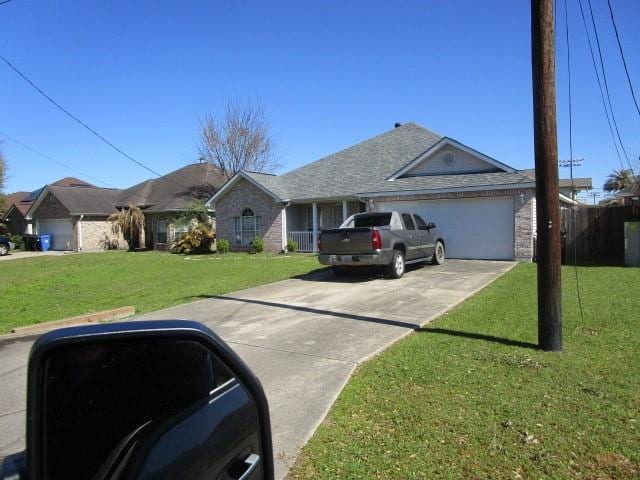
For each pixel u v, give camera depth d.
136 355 1.88
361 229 13.12
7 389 5.89
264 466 2.29
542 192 6.45
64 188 38.72
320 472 3.74
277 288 12.63
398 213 14.49
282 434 4.40
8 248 34.53
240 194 26.19
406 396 5.08
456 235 18.23
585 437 4.09
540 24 6.36
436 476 3.62
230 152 37.69
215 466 1.98
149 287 14.28
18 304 12.16
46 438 1.62
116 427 1.78
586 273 13.55
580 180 25.55
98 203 38.06
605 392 4.99
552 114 6.40
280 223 24.73
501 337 7.16
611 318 8.12
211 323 8.88
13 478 1.55
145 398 1.87
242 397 2.21
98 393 1.76
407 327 8.04
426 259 15.75
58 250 38.53
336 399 5.13
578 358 6.11
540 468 3.67
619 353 6.27
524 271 14.09
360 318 8.81
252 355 6.80
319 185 24.91
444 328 7.84
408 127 27.89
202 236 27.02
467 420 4.47
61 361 1.72
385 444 4.12
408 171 20.62
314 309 9.75
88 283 15.89
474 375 5.60
